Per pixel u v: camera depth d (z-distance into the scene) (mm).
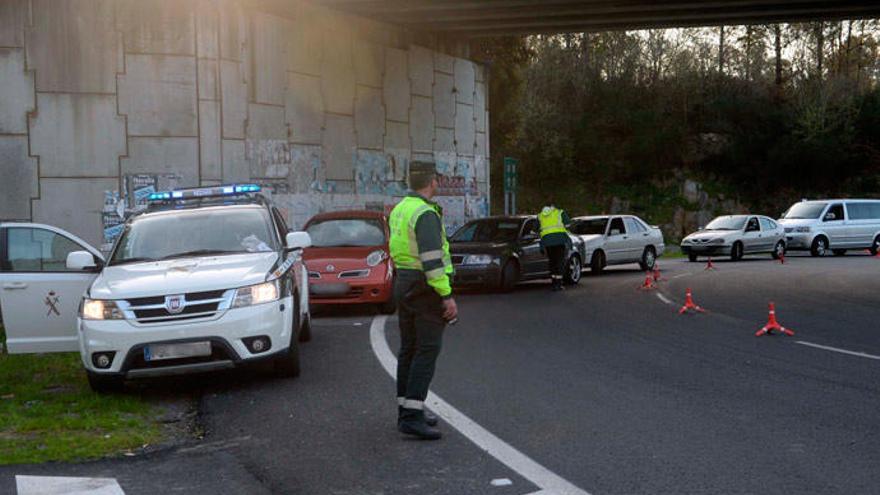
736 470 5277
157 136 17297
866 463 5410
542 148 48594
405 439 6121
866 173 48875
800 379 8305
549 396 7523
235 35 18234
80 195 16859
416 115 24125
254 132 18703
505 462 5504
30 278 8430
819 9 21766
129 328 7438
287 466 5520
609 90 50000
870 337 11250
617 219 24625
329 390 7934
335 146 20969
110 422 6734
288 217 19500
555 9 21688
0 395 7949
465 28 24375
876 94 49250
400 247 6133
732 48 53531
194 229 9172
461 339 11086
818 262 29078
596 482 5066
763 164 48719
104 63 16906
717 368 8930
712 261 31281
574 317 13477
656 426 6426
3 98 16453
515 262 17797
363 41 21906
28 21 16484
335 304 14258
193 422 6895
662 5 21188
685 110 50719
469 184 26953
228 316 7598
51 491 5043
